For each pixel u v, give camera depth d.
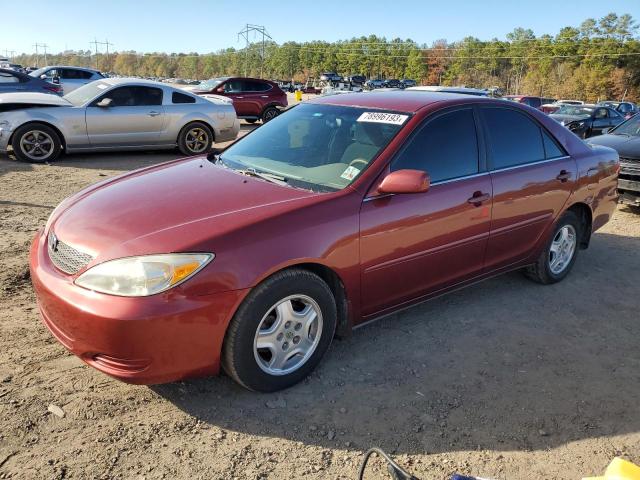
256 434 2.76
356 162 3.49
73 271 2.79
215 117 11.27
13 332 3.54
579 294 4.80
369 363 3.47
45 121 9.52
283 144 3.96
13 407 2.80
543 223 4.54
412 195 3.49
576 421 3.02
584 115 18.84
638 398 3.28
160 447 2.62
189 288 2.65
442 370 3.45
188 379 3.08
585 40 99.88
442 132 3.80
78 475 2.41
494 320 4.19
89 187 3.72
